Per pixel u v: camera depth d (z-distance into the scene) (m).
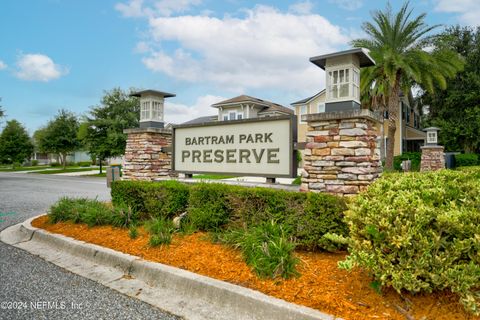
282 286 2.62
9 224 5.98
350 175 3.67
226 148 5.20
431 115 25.00
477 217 2.10
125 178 6.63
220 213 4.01
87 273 3.45
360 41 15.03
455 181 2.80
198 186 4.23
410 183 2.72
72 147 26.16
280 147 4.59
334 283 2.62
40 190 12.34
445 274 2.05
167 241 3.74
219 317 2.48
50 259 3.92
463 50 22.92
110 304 2.74
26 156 30.92
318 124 3.94
